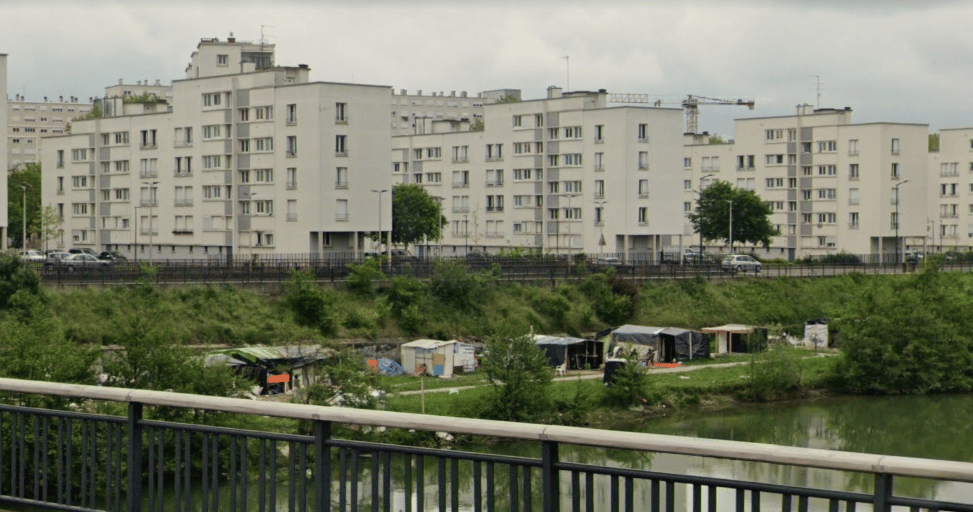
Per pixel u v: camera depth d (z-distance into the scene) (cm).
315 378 5819
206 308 7844
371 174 12200
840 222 16738
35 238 17625
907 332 7875
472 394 6450
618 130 14200
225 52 14438
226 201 12719
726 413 6988
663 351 8644
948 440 6284
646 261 12294
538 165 15200
